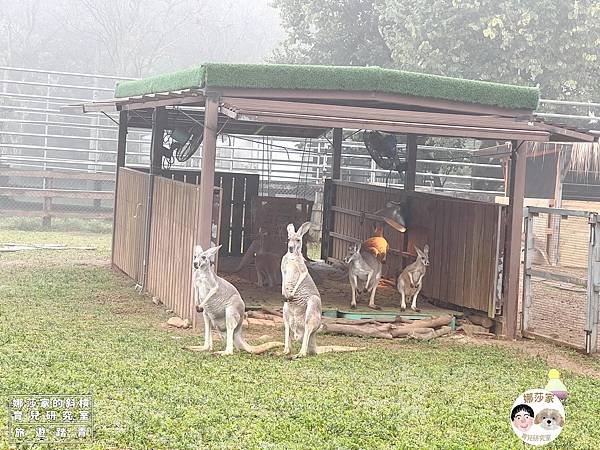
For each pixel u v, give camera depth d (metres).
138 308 14.66
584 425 8.84
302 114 12.27
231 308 11.27
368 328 13.59
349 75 13.07
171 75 14.69
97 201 29.48
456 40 28.06
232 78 12.80
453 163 26.55
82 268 19.22
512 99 13.84
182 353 11.11
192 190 13.46
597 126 27.62
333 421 8.25
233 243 21.03
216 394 9.03
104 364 9.98
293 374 10.28
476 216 14.98
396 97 13.25
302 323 11.51
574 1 27.34
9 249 22.08
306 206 18.58
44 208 28.06
